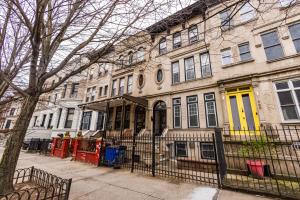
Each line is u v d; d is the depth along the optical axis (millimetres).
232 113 10711
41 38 4344
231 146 8430
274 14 10430
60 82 5051
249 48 11023
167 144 10734
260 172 6949
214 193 5277
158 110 15234
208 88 12328
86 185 5945
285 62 9523
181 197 4957
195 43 13898
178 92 13836
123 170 8492
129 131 15125
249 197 4949
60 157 12633
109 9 4023
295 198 4621
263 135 8383
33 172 5648
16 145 4422
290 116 8836
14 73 5156
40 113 25562
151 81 16125
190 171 8805
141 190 5516
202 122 11930
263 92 9734
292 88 9062
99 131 17250
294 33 9688
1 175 4113
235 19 11977
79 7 4105
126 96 13594
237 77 10609
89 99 21609
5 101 5848
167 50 15719
